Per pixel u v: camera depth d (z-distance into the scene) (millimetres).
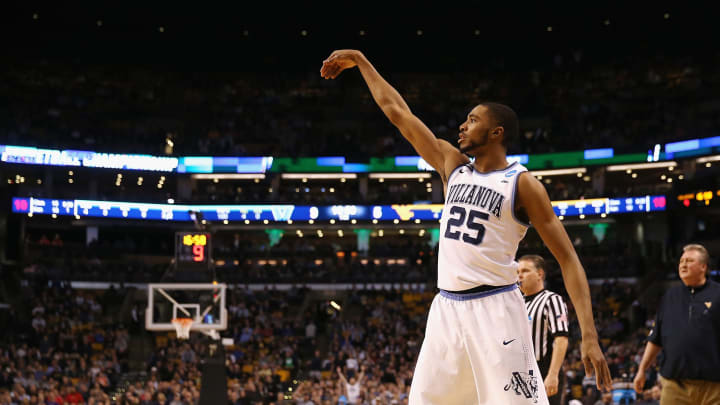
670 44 46406
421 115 44000
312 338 32219
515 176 3375
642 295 34812
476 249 3359
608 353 26219
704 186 33875
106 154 37500
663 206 35188
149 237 42562
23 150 36281
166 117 43719
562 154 38031
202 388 14609
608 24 46750
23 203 35719
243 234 43062
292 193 39750
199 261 21906
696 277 5211
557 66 46719
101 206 37281
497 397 3252
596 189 38000
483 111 3516
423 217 38344
